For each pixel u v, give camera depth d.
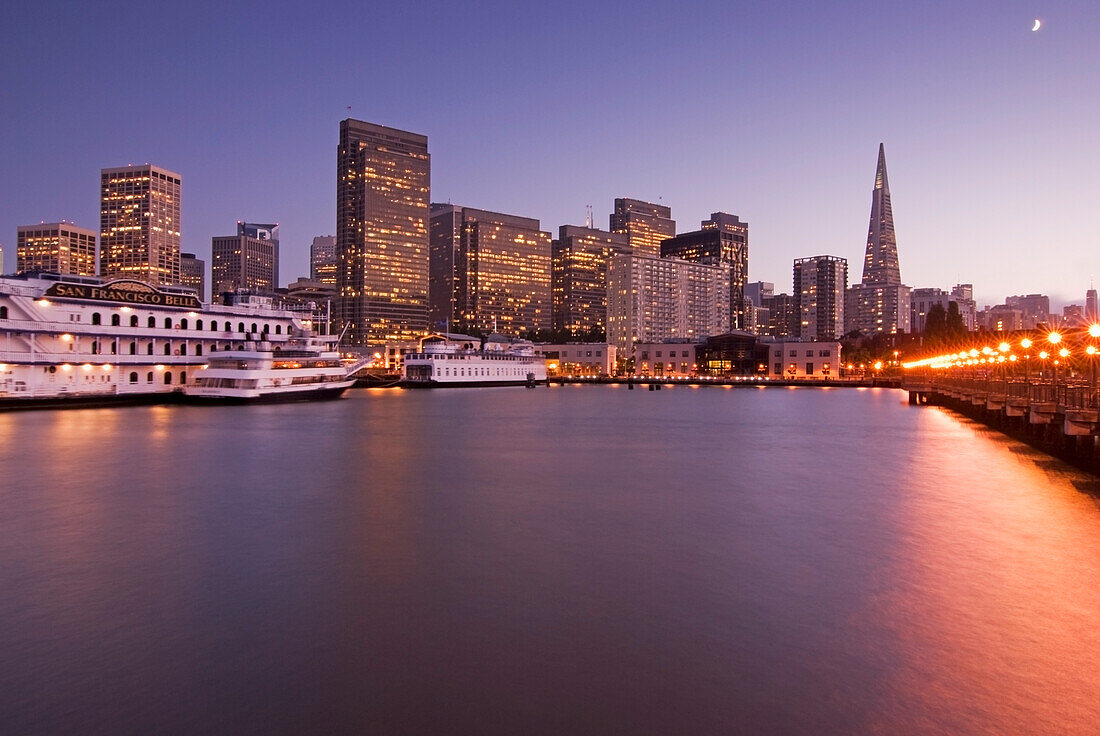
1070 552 26.41
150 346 102.94
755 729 14.19
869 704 15.12
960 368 126.62
